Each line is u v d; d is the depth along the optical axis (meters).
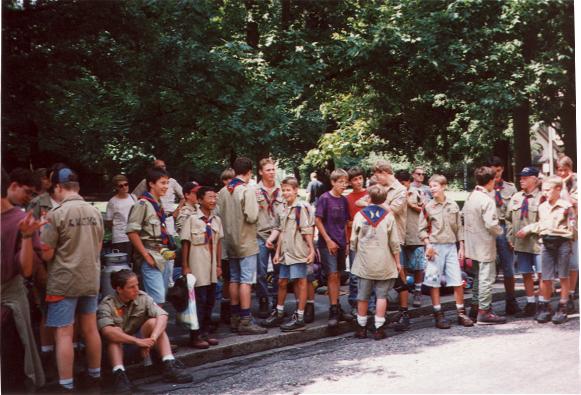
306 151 15.95
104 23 10.58
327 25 16.39
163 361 5.93
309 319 7.79
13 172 5.30
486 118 15.25
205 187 6.88
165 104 13.72
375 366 6.12
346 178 7.64
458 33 14.71
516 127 18.53
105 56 11.35
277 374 6.01
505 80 15.02
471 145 20.47
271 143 12.55
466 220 7.91
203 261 6.76
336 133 16.31
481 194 7.81
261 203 8.01
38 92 10.42
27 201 5.37
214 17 13.08
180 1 11.45
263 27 15.78
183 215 7.46
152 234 6.37
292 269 7.31
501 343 6.81
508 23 15.09
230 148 13.15
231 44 12.59
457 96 15.42
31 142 10.99
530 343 6.78
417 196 8.52
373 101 18.00
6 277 4.96
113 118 14.02
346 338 7.46
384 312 7.31
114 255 6.45
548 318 7.82
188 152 15.18
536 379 5.49
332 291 7.62
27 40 10.16
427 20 14.24
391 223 7.24
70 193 5.38
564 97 17.69
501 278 10.88
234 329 7.36
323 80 16.00
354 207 8.27
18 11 9.80
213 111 12.62
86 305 5.45
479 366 5.96
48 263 5.27
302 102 15.19
